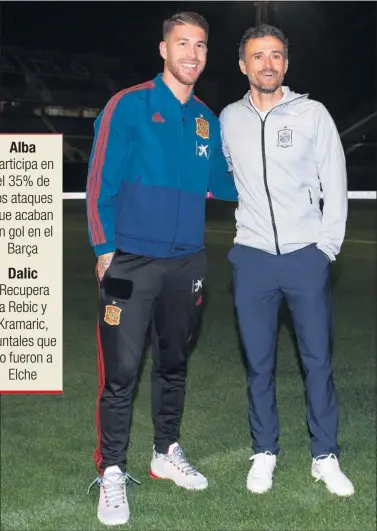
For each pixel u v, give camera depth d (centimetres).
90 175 257
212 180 291
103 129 254
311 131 262
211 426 349
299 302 275
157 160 256
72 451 322
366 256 879
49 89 3322
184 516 263
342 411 365
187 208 264
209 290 676
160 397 287
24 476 297
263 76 258
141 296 263
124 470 273
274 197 267
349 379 416
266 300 279
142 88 258
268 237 270
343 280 729
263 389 285
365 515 261
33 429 347
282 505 270
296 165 264
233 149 271
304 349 280
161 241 261
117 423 269
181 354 281
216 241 1030
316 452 285
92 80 3406
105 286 264
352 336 512
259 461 285
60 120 3180
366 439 329
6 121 3114
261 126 265
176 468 288
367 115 3169
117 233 264
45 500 277
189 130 263
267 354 283
